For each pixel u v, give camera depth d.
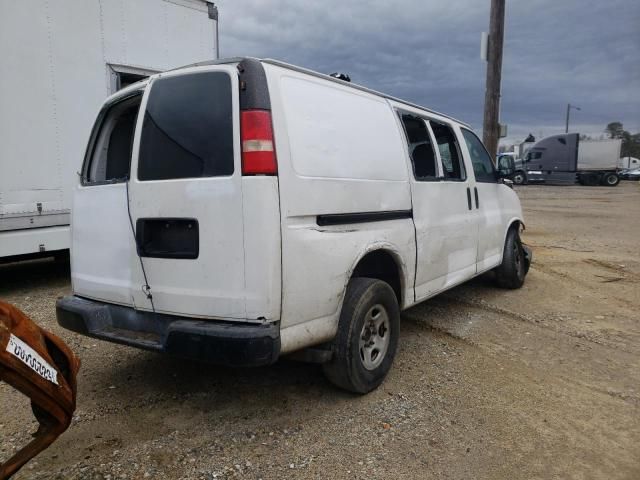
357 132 3.56
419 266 4.18
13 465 2.11
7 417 3.24
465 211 5.06
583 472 2.78
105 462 2.76
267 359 2.76
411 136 4.33
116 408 3.35
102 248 3.39
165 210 3.01
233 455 2.84
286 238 2.85
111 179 3.71
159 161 3.08
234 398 3.51
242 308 2.81
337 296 3.23
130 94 3.51
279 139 2.87
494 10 10.29
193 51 7.68
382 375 3.65
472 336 4.82
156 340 3.08
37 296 6.01
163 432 3.07
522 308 5.75
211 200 2.85
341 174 3.30
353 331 3.30
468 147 5.53
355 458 2.84
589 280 7.20
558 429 3.20
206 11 7.81
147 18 7.05
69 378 2.27
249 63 2.87
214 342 2.76
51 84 6.12
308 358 3.26
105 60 6.62
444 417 3.30
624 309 5.80
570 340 4.77
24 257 6.42
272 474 2.68
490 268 5.84
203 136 2.94
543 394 3.67
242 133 2.79
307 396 3.54
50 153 6.14
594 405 3.53
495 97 10.48
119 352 4.29
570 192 28.50
